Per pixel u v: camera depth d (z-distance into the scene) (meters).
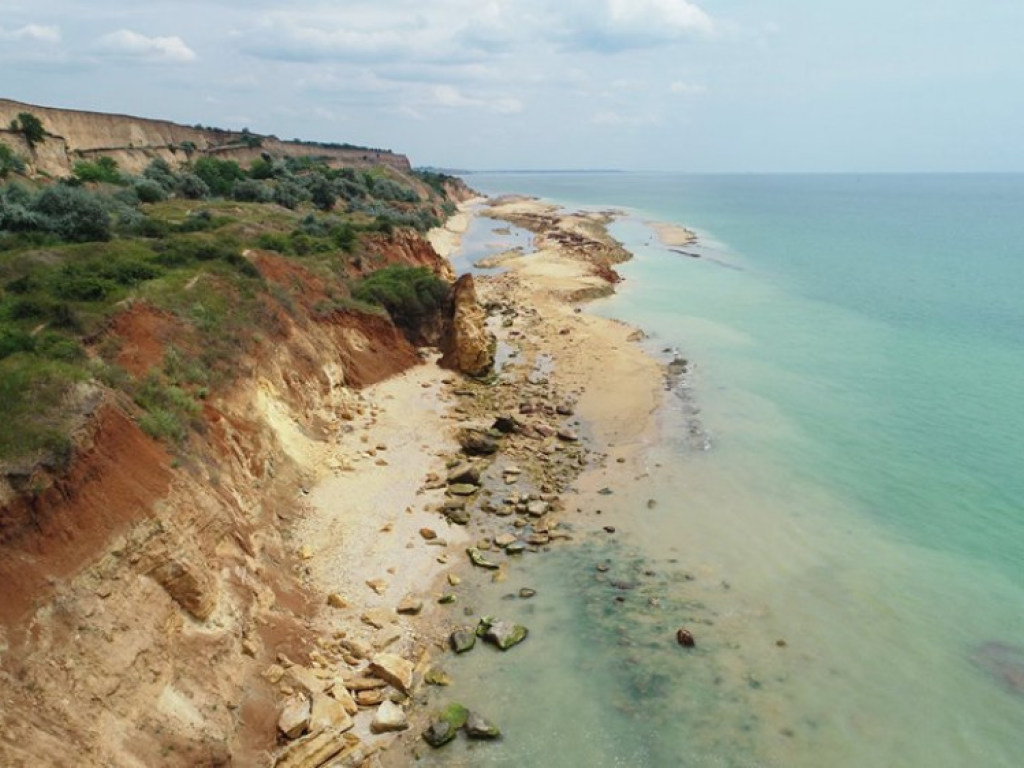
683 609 22.17
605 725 17.61
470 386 40.94
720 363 46.94
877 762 16.66
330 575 22.73
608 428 36.28
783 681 19.19
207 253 36.09
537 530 26.50
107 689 13.77
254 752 15.67
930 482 30.23
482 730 17.05
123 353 23.66
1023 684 19.11
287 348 33.06
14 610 13.16
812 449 33.66
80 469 16.14
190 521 18.47
